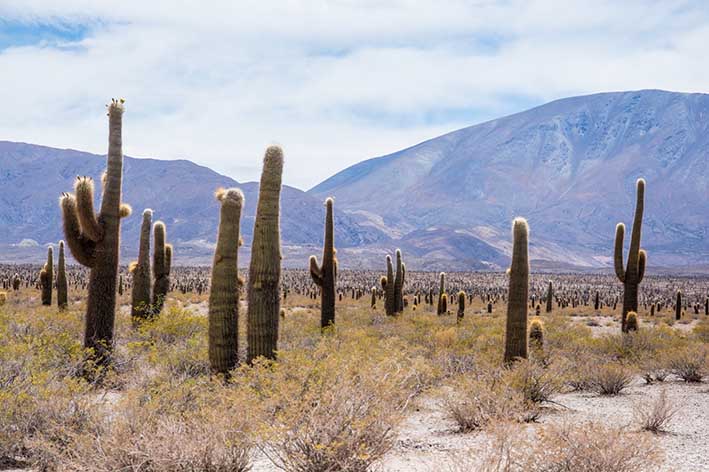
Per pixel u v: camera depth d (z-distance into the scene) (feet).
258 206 38.40
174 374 34.73
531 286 389.80
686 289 407.85
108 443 21.36
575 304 239.30
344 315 111.86
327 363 23.94
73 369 35.04
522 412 31.94
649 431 32.27
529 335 53.11
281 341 52.44
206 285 235.61
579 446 21.31
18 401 24.86
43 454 23.17
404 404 24.62
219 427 21.33
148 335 50.72
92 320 42.37
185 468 20.81
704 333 95.04
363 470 21.53
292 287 298.35
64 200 42.29
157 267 68.49
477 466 22.21
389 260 105.40
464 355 49.06
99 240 43.09
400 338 62.75
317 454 21.08
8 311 63.46
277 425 21.52
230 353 37.96
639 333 69.05
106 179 44.21
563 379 39.65
